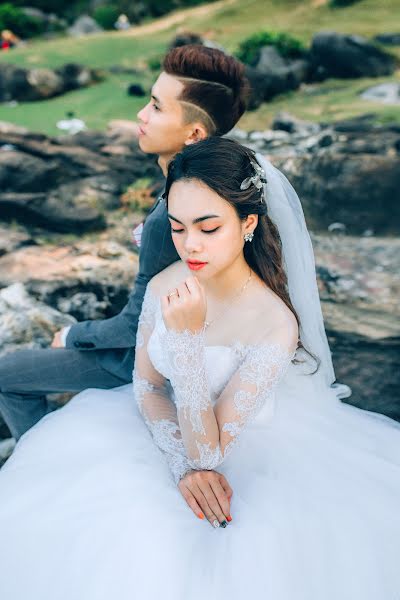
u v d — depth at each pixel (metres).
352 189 6.47
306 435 2.07
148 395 2.13
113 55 12.86
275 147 7.56
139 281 2.47
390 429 2.23
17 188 6.13
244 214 1.86
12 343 3.80
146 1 20.00
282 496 1.84
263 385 1.89
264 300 1.99
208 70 2.42
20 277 4.65
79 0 21.69
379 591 1.73
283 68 10.53
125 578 1.62
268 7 15.78
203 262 1.86
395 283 4.95
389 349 3.95
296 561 1.71
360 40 11.13
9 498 1.89
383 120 8.53
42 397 2.81
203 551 1.69
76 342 2.62
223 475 1.92
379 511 1.86
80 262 4.92
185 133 2.52
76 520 1.77
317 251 5.63
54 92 10.54
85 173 6.65
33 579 1.69
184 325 1.76
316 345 2.21
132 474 1.90
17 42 16.56
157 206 2.37
